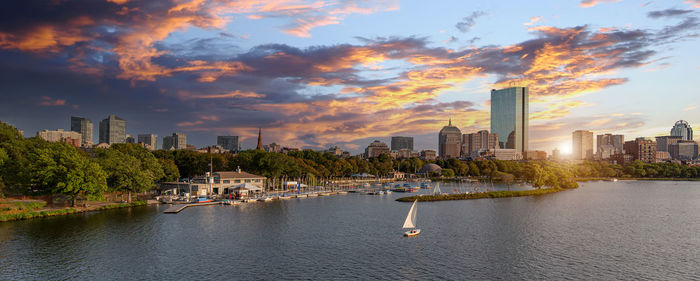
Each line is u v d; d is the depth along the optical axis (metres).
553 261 93.50
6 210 132.00
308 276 83.19
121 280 80.06
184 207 167.00
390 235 118.69
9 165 146.00
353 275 83.88
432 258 95.44
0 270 84.12
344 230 125.50
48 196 157.50
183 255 96.81
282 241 111.00
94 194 149.50
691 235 120.50
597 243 109.88
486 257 96.31
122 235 114.38
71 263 89.38
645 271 86.62
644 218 151.25
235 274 84.12
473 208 175.75
